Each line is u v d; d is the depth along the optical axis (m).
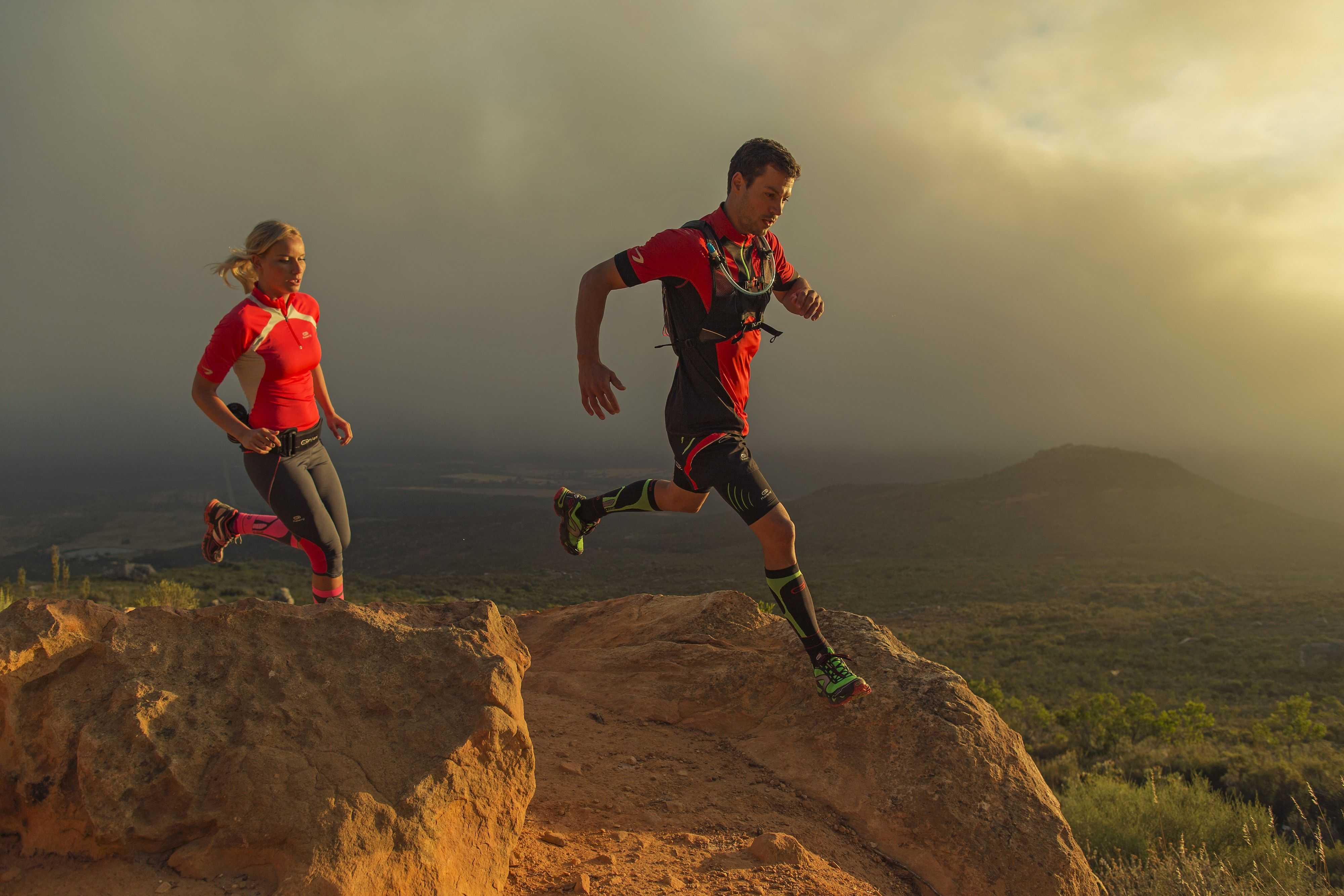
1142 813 11.02
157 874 1.85
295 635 2.32
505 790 2.25
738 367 3.07
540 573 116.56
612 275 2.92
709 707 3.88
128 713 1.98
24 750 1.95
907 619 74.31
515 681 2.40
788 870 2.55
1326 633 53.06
